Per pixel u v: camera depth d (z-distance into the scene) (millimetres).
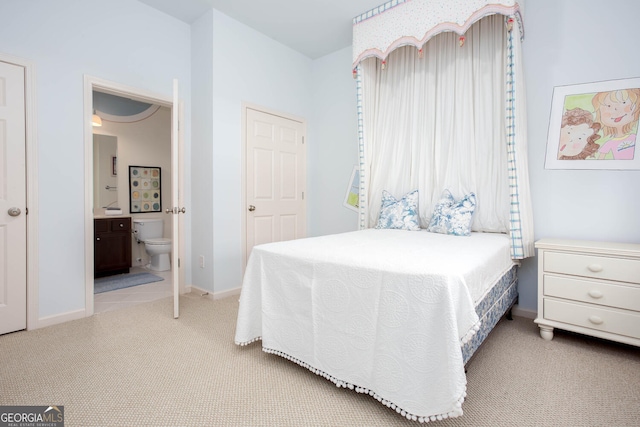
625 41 2145
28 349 1939
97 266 3750
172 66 3055
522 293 2586
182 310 2688
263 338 1848
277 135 3562
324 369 1593
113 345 2012
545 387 1585
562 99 2365
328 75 3854
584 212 2311
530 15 2459
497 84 2523
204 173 3057
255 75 3305
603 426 1309
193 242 3227
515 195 2254
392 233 2562
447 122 2779
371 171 3205
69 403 1425
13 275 2170
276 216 3572
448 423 1323
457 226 2465
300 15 3004
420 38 2482
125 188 4340
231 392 1530
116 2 2668
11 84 2141
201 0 2795
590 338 2170
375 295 1429
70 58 2404
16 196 2170
